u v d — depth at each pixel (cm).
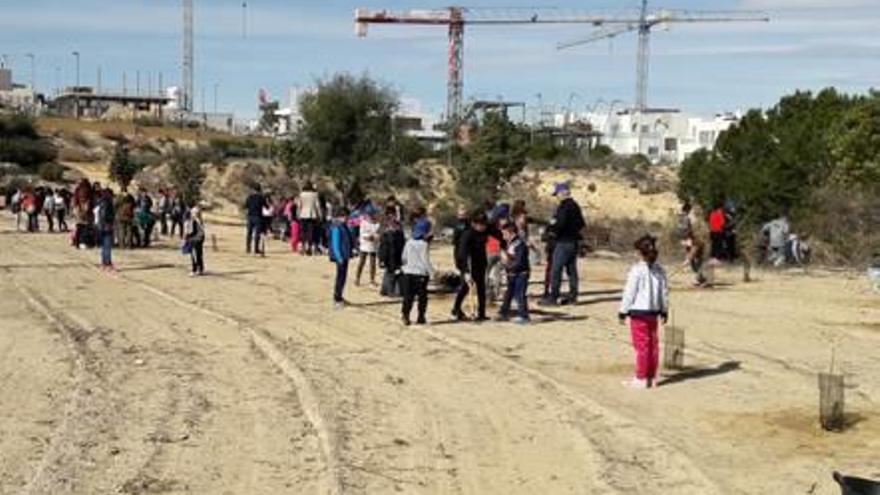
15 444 1076
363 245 2408
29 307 2042
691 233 2819
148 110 16475
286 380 1402
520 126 7875
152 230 3850
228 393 1321
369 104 5578
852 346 1691
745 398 1317
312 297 2206
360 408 1248
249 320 1889
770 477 995
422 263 1847
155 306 2070
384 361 1532
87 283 2447
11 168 7844
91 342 1664
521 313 1870
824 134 4588
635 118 15262
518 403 1284
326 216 3272
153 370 1454
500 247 2064
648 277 1369
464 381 1403
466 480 983
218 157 7950
